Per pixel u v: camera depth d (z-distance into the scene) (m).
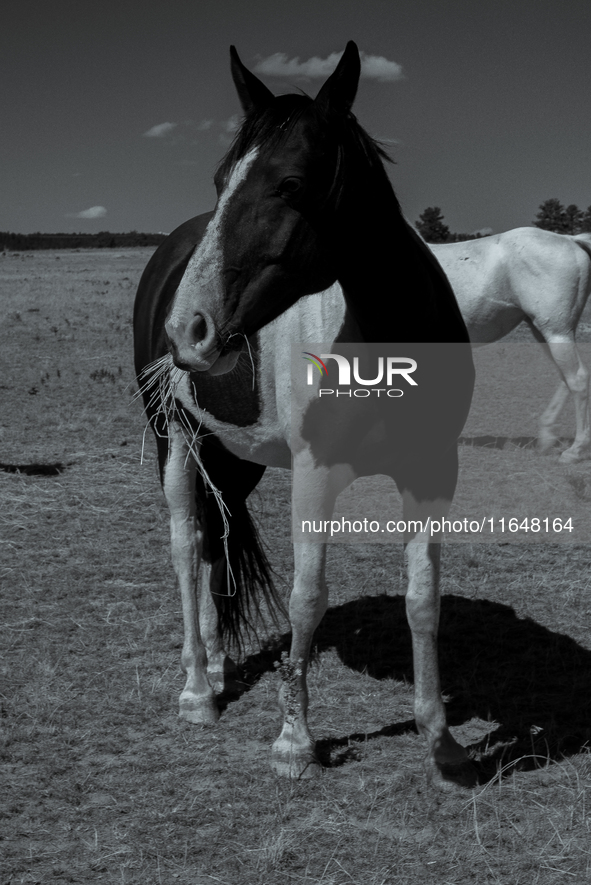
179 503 3.48
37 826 2.62
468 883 2.33
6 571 4.91
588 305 18.86
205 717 3.31
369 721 3.31
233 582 3.62
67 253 80.38
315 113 2.27
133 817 2.66
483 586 4.77
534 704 3.42
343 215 2.33
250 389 2.98
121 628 4.16
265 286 2.29
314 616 2.86
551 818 2.61
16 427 8.52
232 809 2.69
